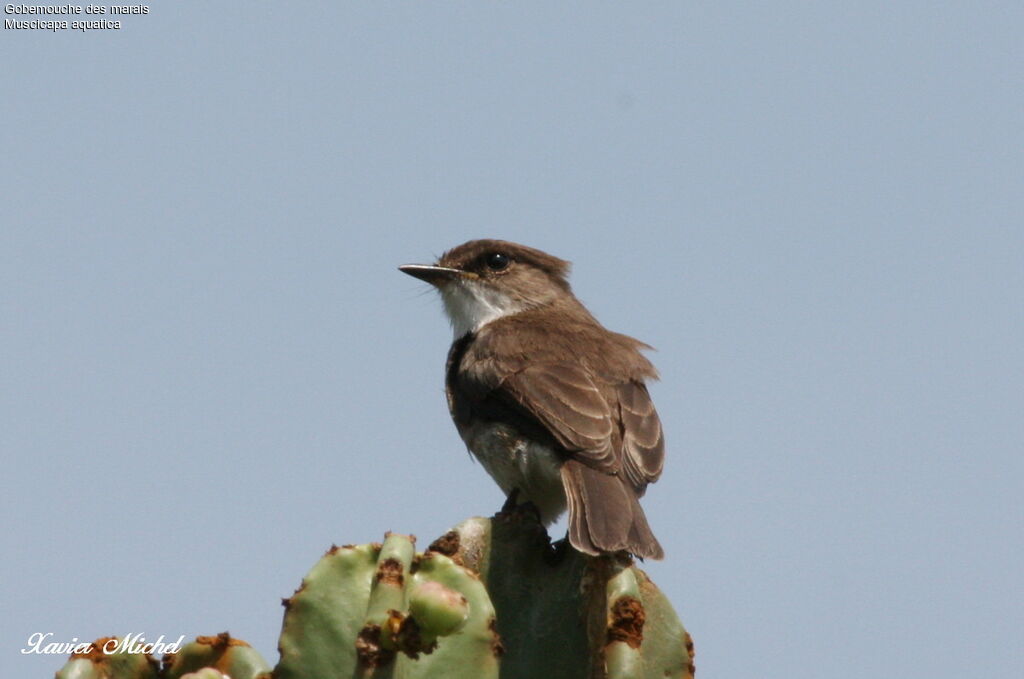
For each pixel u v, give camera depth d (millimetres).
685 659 9320
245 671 9289
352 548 9000
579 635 10031
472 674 8672
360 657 8289
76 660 9336
